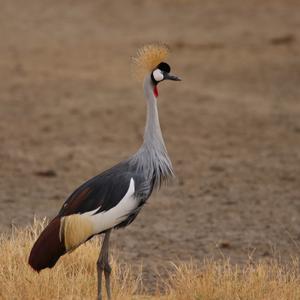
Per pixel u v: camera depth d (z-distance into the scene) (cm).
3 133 3800
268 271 1784
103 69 5450
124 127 4012
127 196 1548
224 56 5831
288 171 3167
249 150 3556
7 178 2977
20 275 1658
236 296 1630
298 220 2478
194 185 2919
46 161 3278
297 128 3997
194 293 1645
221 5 7419
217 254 2112
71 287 1652
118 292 1692
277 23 6788
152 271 1945
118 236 2264
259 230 2364
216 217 2508
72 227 1497
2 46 6106
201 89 4959
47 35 6531
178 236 2284
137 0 7688
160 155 1627
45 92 4784
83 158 3356
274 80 5188
